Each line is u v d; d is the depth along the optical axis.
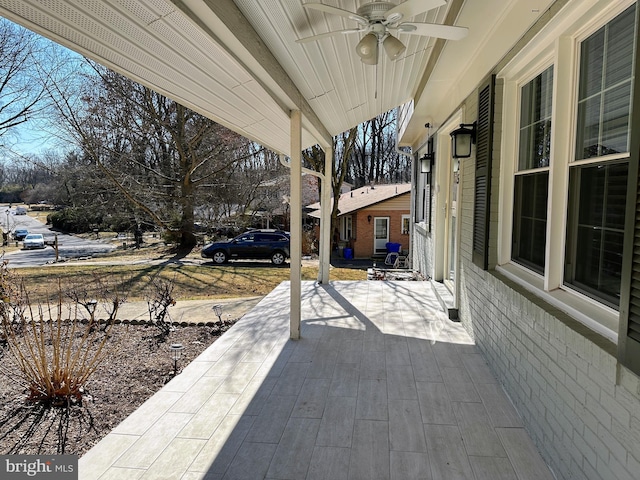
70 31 1.83
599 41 1.95
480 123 3.44
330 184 6.93
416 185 9.75
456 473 2.11
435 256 6.49
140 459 2.29
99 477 2.14
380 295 6.10
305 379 3.26
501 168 3.21
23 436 3.25
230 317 6.67
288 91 3.41
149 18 1.74
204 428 2.58
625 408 1.45
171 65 2.35
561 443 1.99
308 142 6.14
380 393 2.99
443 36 2.32
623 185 1.75
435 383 3.12
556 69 2.18
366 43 2.30
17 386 4.19
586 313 1.92
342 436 2.47
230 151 16.53
